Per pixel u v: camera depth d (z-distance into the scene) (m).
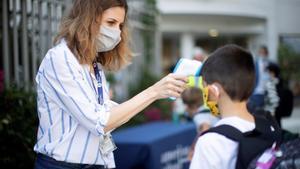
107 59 2.38
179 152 4.56
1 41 4.34
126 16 2.32
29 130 3.75
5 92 3.84
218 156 1.82
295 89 14.58
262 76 6.11
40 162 2.15
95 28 2.12
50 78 2.07
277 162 1.79
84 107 2.02
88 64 2.15
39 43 4.55
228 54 1.98
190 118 5.70
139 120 6.43
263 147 1.82
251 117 1.98
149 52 8.98
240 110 1.96
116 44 2.27
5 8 4.21
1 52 4.34
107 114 2.03
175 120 6.21
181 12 12.81
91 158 2.13
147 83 8.23
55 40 2.18
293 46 15.23
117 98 7.18
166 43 14.73
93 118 2.01
